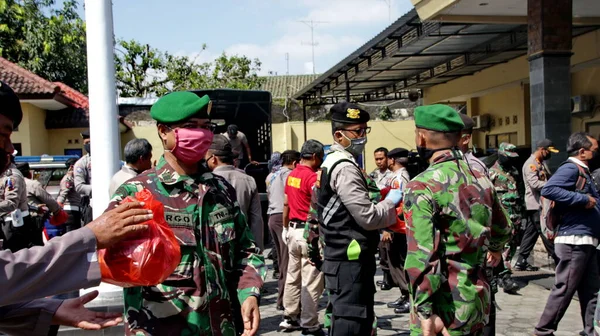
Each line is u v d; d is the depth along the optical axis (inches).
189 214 104.8
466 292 121.3
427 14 379.6
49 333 84.0
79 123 772.0
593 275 197.0
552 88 310.2
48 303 83.4
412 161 416.2
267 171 512.4
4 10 810.8
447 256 123.3
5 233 231.0
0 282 63.6
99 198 234.8
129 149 215.2
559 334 223.9
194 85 1062.4
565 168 195.8
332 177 165.9
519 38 458.6
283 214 260.2
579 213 194.2
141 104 644.1
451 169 125.8
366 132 175.9
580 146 199.0
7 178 233.0
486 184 131.6
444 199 122.6
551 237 203.5
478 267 124.9
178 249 88.5
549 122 310.5
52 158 474.0
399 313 268.5
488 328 141.8
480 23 402.9
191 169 109.4
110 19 238.7
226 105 521.7
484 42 496.4
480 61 556.1
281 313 277.6
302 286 233.5
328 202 168.2
